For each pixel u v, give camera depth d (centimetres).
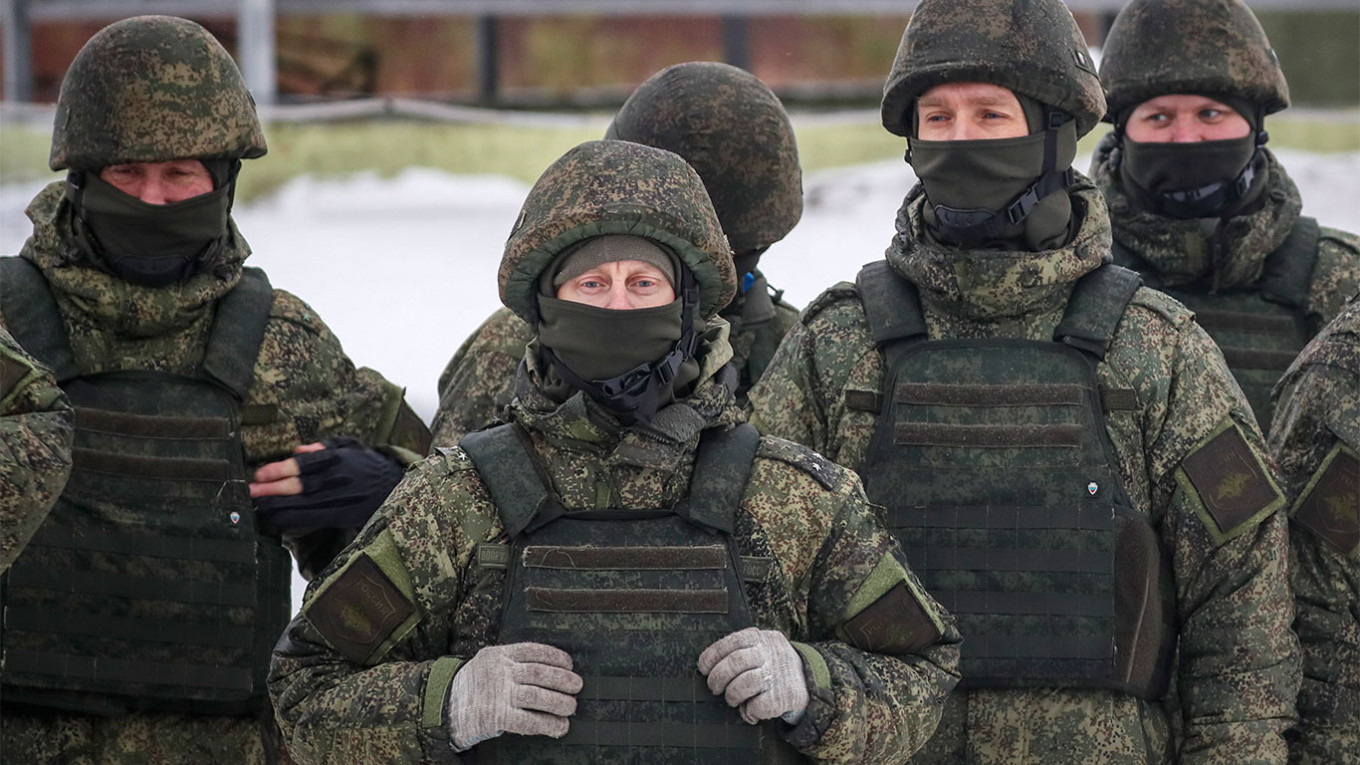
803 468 912
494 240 3016
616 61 3712
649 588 876
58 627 1148
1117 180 1455
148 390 1184
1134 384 1049
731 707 861
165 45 1191
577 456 904
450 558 895
